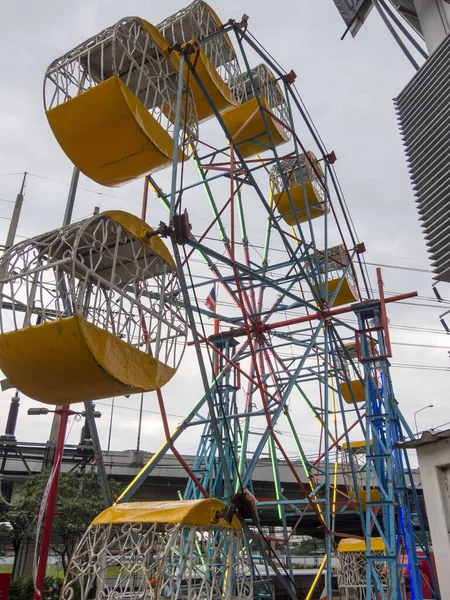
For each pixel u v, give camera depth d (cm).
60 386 777
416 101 998
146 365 846
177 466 3294
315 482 2014
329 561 1242
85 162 1063
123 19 1054
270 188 2030
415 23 1178
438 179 877
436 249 854
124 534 940
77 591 1930
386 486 1432
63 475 2420
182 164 1084
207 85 1302
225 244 1727
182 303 1020
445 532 714
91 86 1084
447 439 729
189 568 877
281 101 1761
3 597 1622
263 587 1714
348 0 1226
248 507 975
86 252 949
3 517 2370
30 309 765
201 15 1316
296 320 1623
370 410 1428
